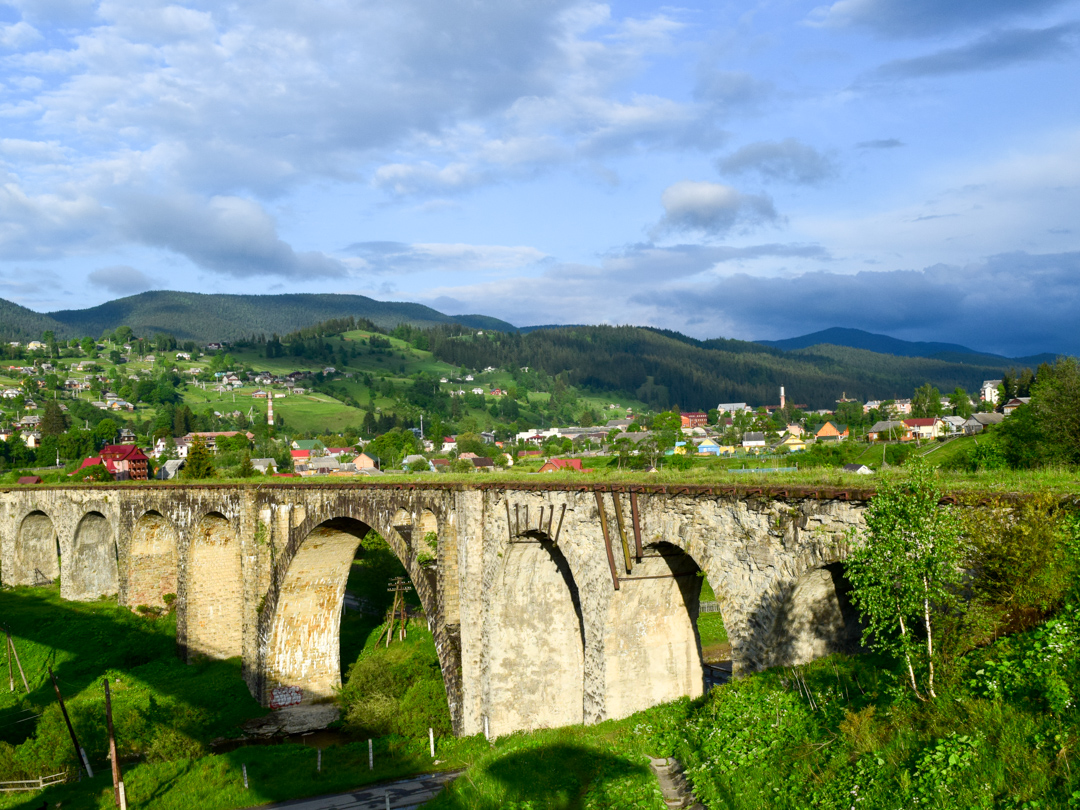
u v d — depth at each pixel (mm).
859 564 13062
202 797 28391
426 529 31000
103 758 35344
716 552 18266
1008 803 9609
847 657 16281
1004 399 150875
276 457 176875
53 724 36469
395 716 35625
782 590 16328
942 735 11391
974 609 12148
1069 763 9594
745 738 15188
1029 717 10727
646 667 22719
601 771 18156
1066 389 38438
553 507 24422
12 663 47375
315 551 38844
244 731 37281
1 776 32688
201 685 43000
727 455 164500
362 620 55812
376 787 26656
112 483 56688
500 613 27703
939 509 12562
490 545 27719
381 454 186125
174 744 34500
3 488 68438
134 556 54312
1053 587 11820
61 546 61906
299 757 31984
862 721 13031
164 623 52406
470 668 28250
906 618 13234
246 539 41938
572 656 28703
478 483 27984
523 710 28000
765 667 16844
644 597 22562
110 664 46875
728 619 17891
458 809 19359
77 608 56625
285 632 40688
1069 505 12203
